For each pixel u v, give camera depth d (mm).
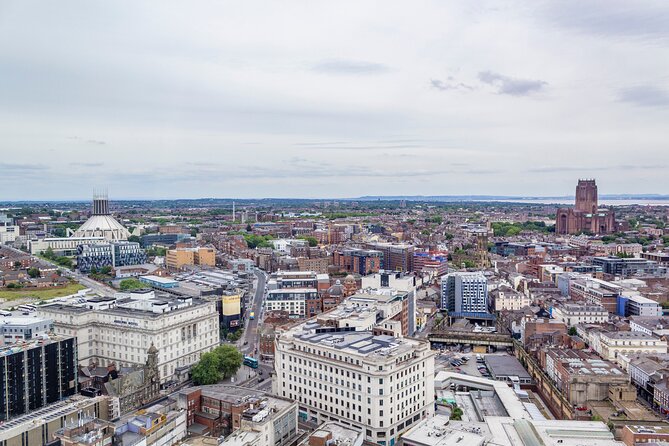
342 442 197750
